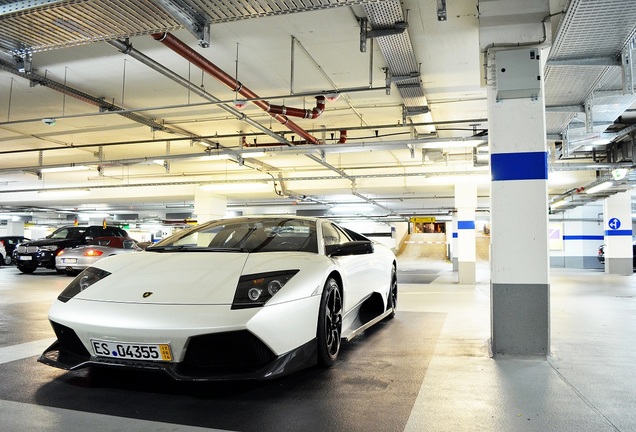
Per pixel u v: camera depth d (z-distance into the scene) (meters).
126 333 2.30
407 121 8.72
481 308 6.20
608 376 2.86
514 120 3.50
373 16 4.50
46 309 5.69
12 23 3.93
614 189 13.87
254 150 9.12
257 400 2.38
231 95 7.34
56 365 2.50
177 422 2.07
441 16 3.91
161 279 2.61
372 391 2.54
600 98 5.93
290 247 3.27
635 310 6.16
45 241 12.05
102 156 11.34
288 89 7.10
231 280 2.55
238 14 3.86
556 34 4.25
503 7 3.51
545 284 3.35
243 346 2.36
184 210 26.59
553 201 18.52
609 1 3.60
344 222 32.50
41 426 2.00
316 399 2.40
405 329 4.50
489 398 2.44
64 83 6.76
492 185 3.50
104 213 27.73
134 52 5.02
